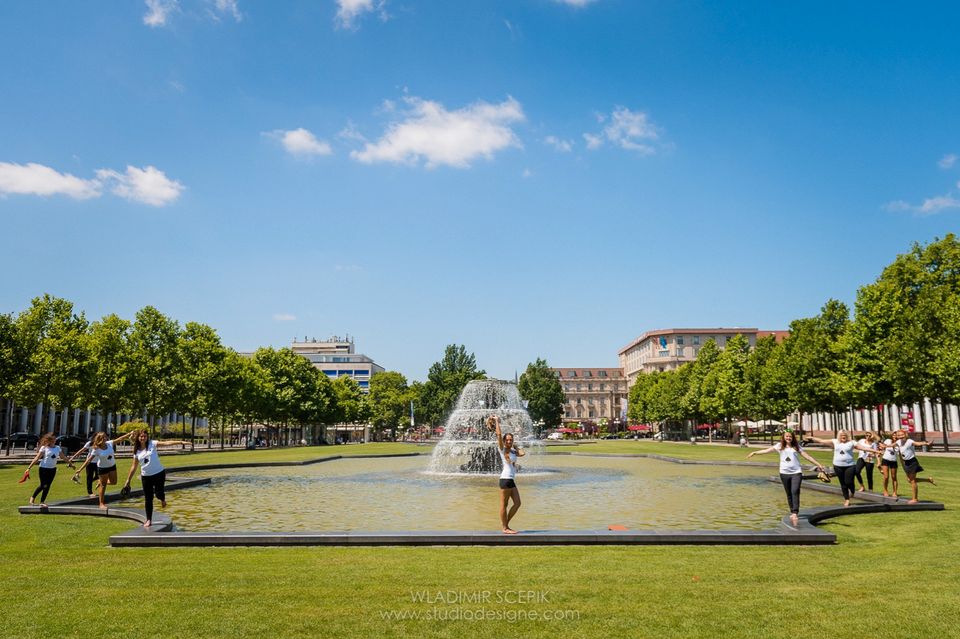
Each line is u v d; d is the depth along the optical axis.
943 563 9.13
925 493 18.22
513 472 11.35
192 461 38.56
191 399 54.56
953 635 6.12
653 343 158.00
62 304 47.25
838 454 15.27
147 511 12.22
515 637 6.12
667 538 10.70
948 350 37.56
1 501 17.22
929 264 44.28
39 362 42.22
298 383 77.25
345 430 129.50
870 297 44.41
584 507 16.56
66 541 11.30
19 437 64.25
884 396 43.94
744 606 7.04
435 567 8.88
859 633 6.20
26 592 7.68
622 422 135.38
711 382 76.69
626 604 7.12
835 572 8.57
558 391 109.25
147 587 7.88
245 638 6.09
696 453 48.16
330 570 8.71
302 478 26.81
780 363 60.44
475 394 32.34
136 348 52.59
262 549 10.35
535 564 9.05
